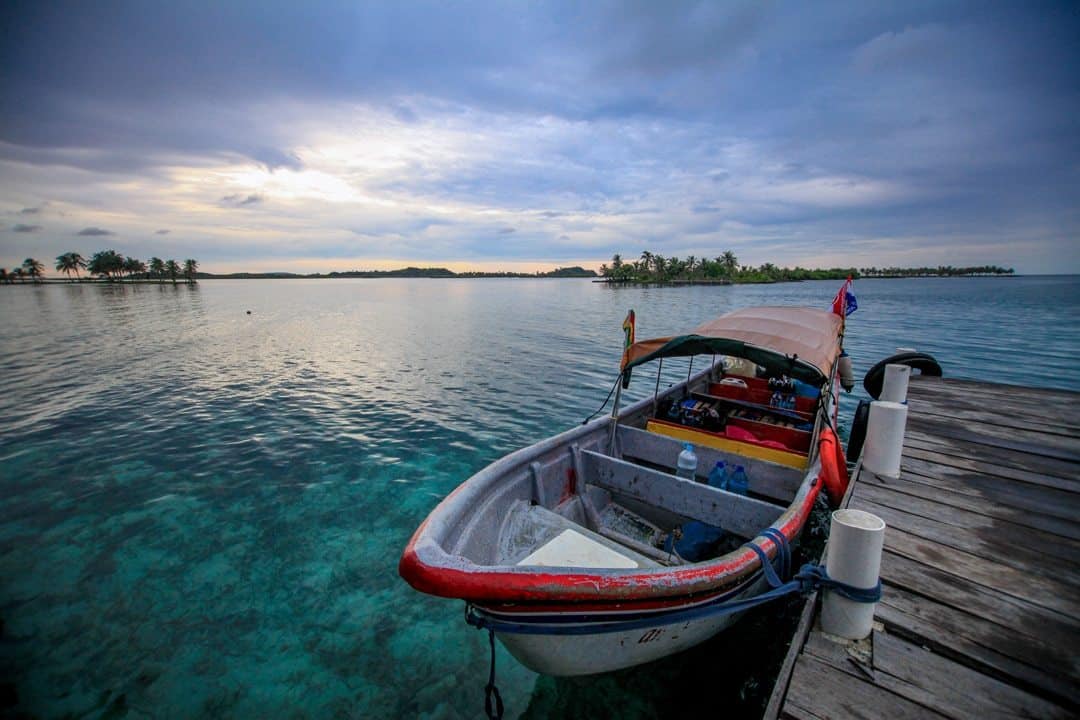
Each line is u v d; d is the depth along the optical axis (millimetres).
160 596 5344
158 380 16219
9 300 78000
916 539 3811
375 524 6879
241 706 3986
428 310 51594
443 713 3889
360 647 4598
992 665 2561
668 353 5543
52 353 21984
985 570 3406
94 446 9953
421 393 14305
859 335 27188
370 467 8836
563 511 5000
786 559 3789
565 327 32938
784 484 4992
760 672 4066
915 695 2406
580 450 5320
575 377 16578
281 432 10773
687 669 4117
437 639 4691
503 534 4180
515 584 2670
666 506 4816
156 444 10062
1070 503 4391
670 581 2963
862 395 14148
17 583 5578
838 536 2705
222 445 9977
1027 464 5312
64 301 75000
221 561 5984
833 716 2307
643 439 5922
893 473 4938
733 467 5285
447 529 3338
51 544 6371
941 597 3117
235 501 7539
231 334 29391
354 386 15195
